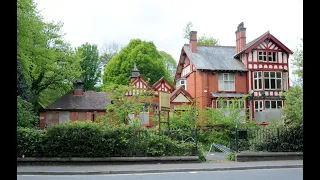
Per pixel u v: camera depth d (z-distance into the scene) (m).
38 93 36.09
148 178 11.82
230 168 14.23
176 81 43.22
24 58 24.22
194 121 26.53
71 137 15.23
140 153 15.76
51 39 36.44
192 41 39.06
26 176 12.42
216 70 36.25
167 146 16.09
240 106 30.55
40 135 15.26
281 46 37.44
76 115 38.44
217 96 35.28
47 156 15.13
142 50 50.59
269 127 18.31
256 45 37.03
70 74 35.72
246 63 37.12
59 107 38.12
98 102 39.84
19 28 23.23
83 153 15.19
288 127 17.52
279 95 36.78
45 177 12.16
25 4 23.66
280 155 16.92
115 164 15.27
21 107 22.34
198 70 36.34
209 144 23.97
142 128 16.19
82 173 13.02
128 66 49.69
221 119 26.53
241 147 18.45
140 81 37.19
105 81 52.00
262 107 36.12
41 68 33.06
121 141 15.51
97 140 15.34
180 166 14.62
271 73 37.16
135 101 28.23
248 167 14.46
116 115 25.88
